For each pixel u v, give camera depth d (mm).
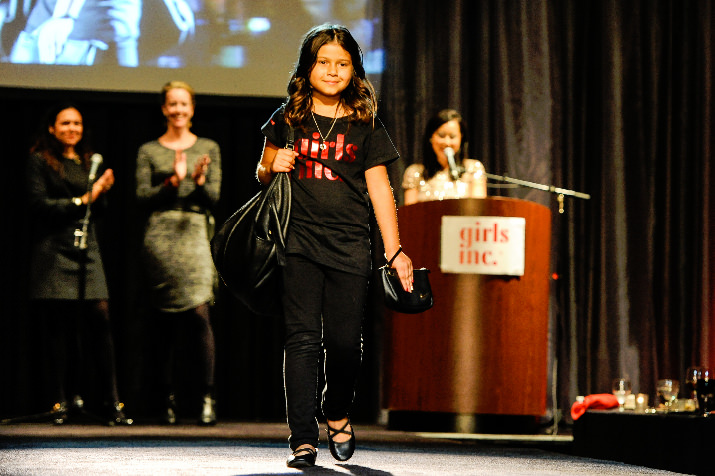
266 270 4070
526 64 9398
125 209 9398
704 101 9508
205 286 7742
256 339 9508
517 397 6957
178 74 9172
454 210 7012
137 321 9328
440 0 9383
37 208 7711
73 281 7742
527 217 7031
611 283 9359
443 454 5105
